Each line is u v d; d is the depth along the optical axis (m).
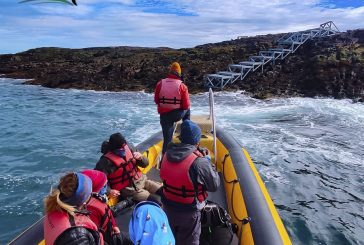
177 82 5.78
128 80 29.91
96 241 2.52
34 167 10.52
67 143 13.07
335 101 21.97
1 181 9.40
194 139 3.36
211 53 32.94
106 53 44.38
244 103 21.16
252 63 27.28
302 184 8.98
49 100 23.70
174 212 3.38
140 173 4.73
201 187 3.32
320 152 11.59
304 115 17.66
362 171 9.95
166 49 47.56
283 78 25.94
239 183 5.30
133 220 2.98
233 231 4.29
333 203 7.98
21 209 7.97
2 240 6.86
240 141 12.82
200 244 3.90
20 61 44.62
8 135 14.35
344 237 6.66
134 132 14.47
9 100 23.86
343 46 27.55
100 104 21.70
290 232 6.78
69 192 2.52
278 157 11.02
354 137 13.54
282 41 29.92
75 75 32.88
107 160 4.35
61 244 2.38
